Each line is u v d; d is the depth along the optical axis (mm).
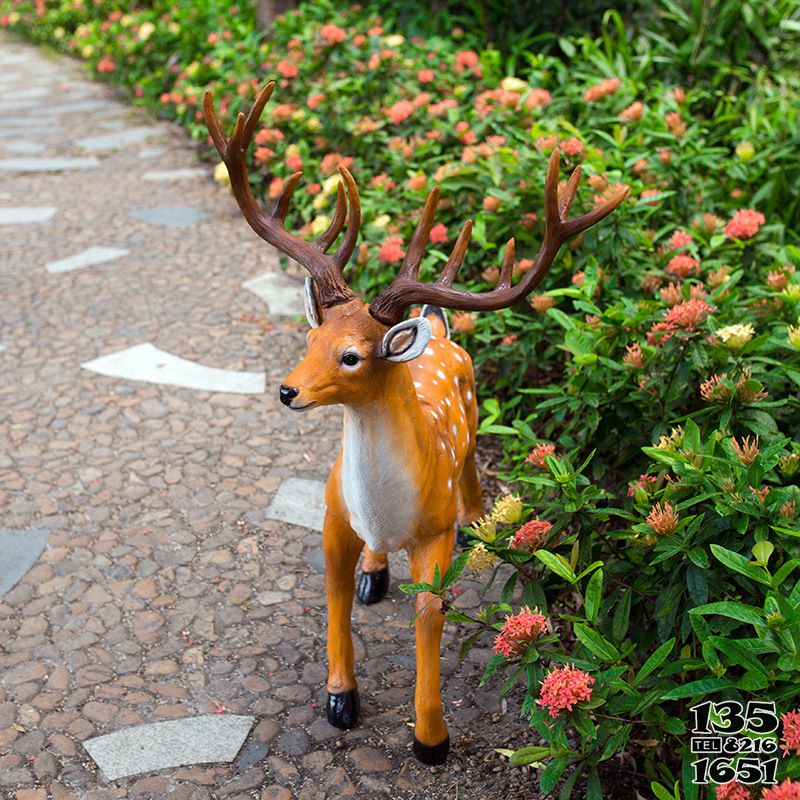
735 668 2562
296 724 2744
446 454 2500
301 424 4203
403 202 4746
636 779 2539
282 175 5633
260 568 3363
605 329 3184
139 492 3746
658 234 4012
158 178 7113
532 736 2691
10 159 7508
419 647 2490
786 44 6598
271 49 6883
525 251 4098
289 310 5148
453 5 7762
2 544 3455
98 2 10445
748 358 2867
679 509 2326
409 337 2141
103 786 2547
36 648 3006
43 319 5051
